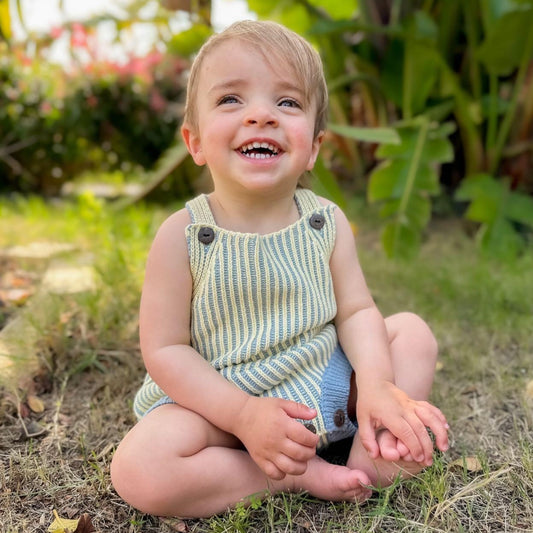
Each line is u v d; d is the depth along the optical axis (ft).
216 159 1.87
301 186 2.26
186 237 1.90
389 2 5.41
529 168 5.32
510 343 2.97
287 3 5.21
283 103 1.88
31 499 1.86
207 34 5.40
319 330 1.97
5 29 4.28
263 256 1.89
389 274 3.87
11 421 2.28
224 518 1.71
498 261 4.30
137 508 1.73
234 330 1.89
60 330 2.79
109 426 2.26
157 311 1.86
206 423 1.76
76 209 5.82
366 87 5.67
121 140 7.20
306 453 1.65
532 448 2.10
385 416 1.75
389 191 4.33
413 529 1.68
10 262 4.23
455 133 5.69
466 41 5.47
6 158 7.01
